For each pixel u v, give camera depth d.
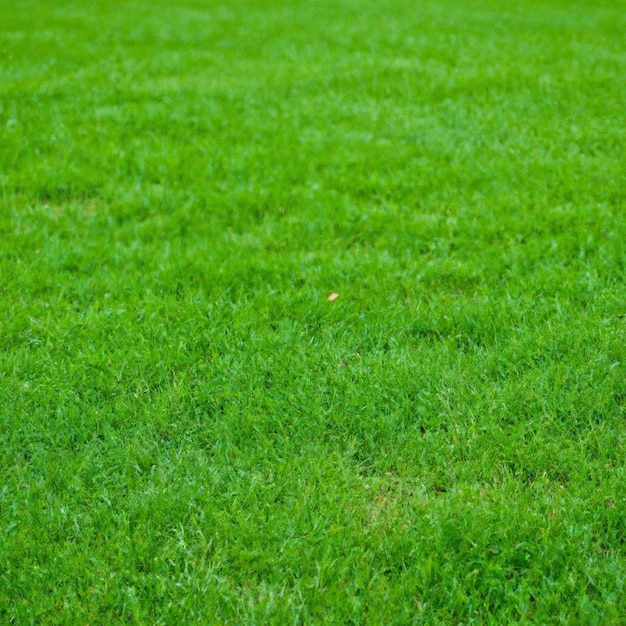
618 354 3.65
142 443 3.25
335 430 3.30
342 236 5.07
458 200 5.47
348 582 2.65
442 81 8.24
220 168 6.10
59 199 5.70
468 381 3.53
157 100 7.79
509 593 2.55
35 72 8.80
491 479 3.04
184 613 2.52
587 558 2.68
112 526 2.83
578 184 5.61
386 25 11.72
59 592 2.60
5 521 2.87
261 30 11.36
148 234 5.13
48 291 4.42
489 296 4.24
